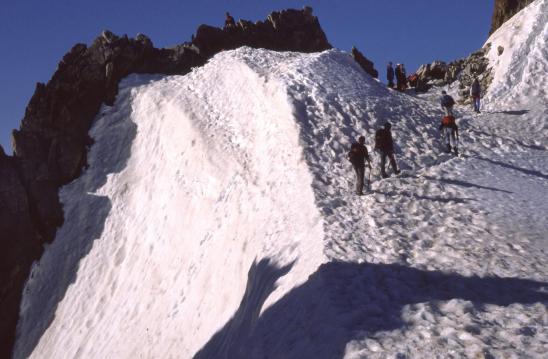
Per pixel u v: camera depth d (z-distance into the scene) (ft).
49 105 110.73
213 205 78.69
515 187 62.13
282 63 100.37
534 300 34.71
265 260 51.19
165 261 80.59
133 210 95.45
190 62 124.16
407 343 29.76
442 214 53.52
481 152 75.00
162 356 65.21
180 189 87.15
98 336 80.64
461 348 28.81
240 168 80.18
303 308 36.88
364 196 59.62
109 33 121.19
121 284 85.92
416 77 127.85
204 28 127.95
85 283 90.94
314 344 32.07
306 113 80.18
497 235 47.78
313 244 47.60
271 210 63.10
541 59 102.68
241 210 70.54
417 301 35.35
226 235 69.92
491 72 109.40
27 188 101.14
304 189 62.90
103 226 96.84
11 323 91.97
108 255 92.02
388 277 39.47
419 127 80.38
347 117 80.12
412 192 60.08
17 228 96.63
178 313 68.95
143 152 103.09
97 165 106.11
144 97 111.24
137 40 124.88
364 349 29.43
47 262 96.07
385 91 95.25
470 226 50.16
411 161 70.54
